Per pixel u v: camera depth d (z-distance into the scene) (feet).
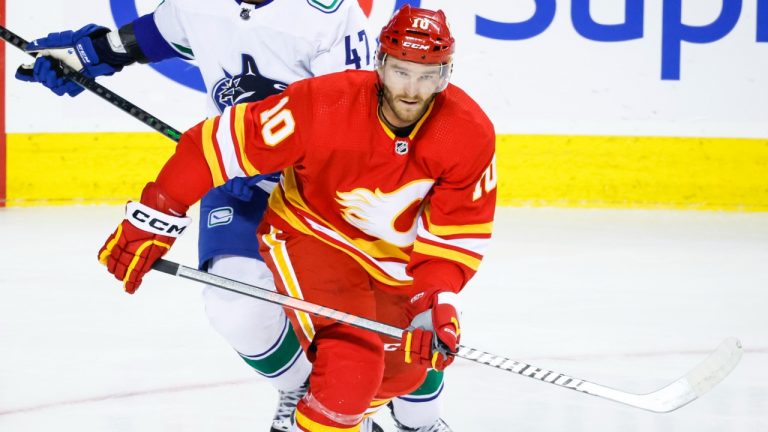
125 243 28.94
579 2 75.46
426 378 32.45
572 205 77.25
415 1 74.79
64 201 74.23
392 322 31.73
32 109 73.15
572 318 50.65
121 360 42.98
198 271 29.19
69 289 53.98
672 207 77.46
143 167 74.43
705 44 76.07
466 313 51.16
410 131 27.45
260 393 39.37
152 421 36.24
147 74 73.36
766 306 53.67
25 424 35.76
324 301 29.84
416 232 29.86
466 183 28.02
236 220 32.73
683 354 45.47
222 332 31.96
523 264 61.21
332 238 29.94
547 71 75.87
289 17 32.68
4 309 50.19
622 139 76.69
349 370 28.17
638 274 59.52
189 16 33.50
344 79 27.73
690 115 76.64
